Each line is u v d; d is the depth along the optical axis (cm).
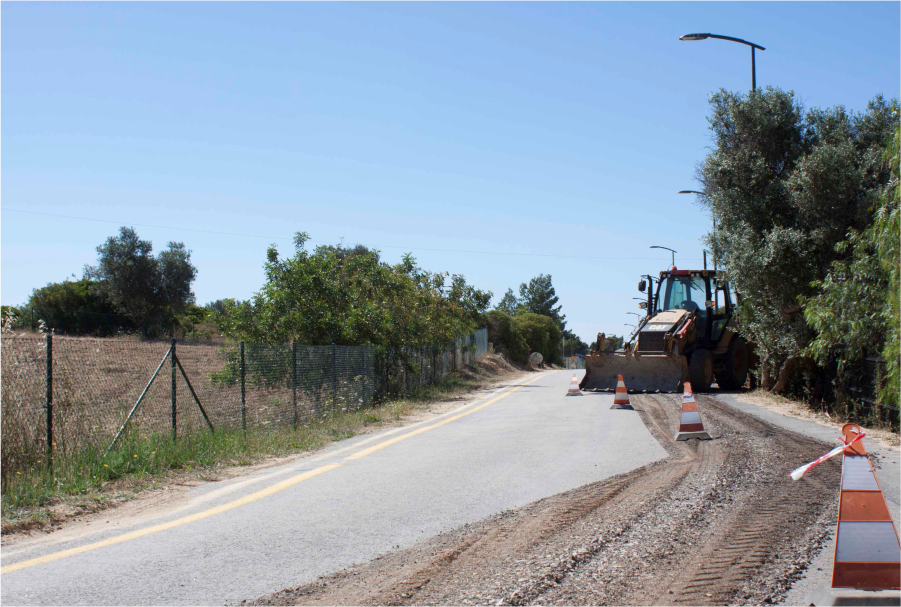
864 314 1220
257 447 1078
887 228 1005
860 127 1639
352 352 1748
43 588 463
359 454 1034
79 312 4744
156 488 811
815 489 709
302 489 781
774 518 602
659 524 594
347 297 2008
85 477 803
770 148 1753
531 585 450
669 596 429
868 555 409
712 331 2320
